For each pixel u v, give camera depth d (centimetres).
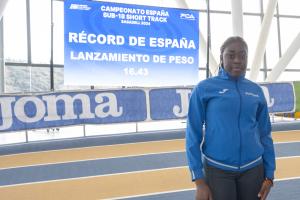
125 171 606
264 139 246
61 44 1575
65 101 910
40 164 678
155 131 1049
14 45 1498
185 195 471
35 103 888
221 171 227
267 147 245
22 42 1512
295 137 900
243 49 225
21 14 1505
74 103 918
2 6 1278
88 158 714
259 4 2008
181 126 1260
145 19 1182
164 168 620
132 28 1169
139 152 757
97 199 468
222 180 227
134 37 1173
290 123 1127
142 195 478
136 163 661
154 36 1197
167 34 1210
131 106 962
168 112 995
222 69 233
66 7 1087
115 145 846
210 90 226
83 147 834
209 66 1561
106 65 1145
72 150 803
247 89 228
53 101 902
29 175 601
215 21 1916
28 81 1531
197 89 231
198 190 225
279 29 2041
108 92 942
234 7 1473
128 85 1179
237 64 223
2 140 1019
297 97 1102
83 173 601
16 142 962
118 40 1153
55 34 1559
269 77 1650
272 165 242
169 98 998
